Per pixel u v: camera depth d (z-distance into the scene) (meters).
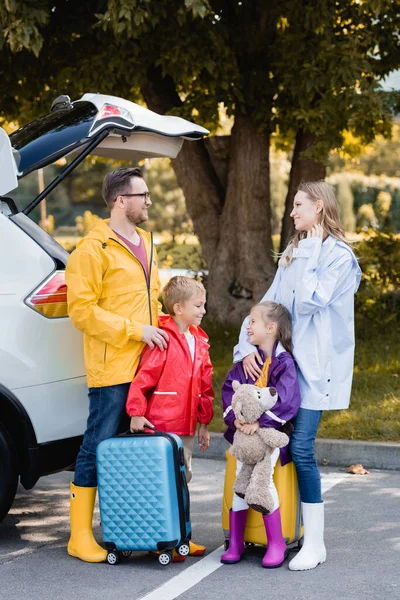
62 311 5.83
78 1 11.98
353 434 8.21
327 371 5.37
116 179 5.61
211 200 14.04
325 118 11.64
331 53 11.43
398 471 7.80
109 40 11.91
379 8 10.91
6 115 13.78
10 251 5.77
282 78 12.41
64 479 7.84
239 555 5.50
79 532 5.69
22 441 5.79
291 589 5.04
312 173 13.41
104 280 5.52
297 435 5.37
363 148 16.02
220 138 14.18
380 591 4.98
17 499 7.19
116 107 5.91
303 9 11.56
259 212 13.52
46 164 5.75
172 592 5.04
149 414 5.54
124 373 5.50
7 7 10.20
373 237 14.48
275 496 5.35
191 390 5.57
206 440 5.86
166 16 10.87
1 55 12.22
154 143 6.17
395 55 13.12
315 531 5.42
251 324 5.45
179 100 13.58
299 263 5.37
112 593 5.05
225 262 13.79
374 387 9.94
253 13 12.44
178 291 5.60
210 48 11.74
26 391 5.68
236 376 5.59
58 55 12.60
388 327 13.38
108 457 5.36
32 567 5.53
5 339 5.63
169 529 5.30
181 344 5.57
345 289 5.39
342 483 7.41
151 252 5.80
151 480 5.30
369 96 11.41
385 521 6.34
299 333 5.40
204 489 7.36
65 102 6.45
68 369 5.82
